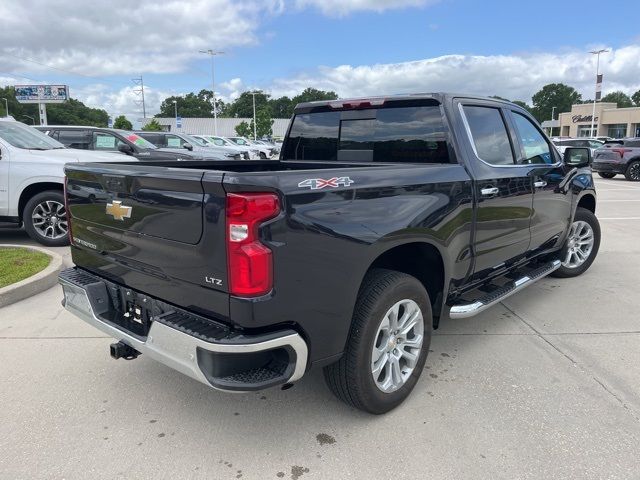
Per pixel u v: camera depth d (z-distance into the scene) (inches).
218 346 90.5
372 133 156.6
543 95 5182.1
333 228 100.1
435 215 123.6
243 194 88.0
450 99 142.7
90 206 122.4
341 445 111.6
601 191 613.3
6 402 128.6
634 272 246.4
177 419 122.0
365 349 112.0
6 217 289.4
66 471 103.4
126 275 116.3
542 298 208.5
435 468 103.9
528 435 114.4
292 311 95.8
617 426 117.7
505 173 154.6
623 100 5172.2
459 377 141.4
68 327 176.4
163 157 453.4
